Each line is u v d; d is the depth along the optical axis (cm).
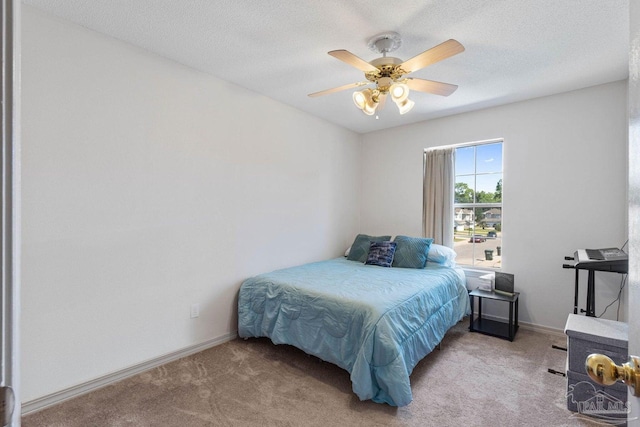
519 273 340
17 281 51
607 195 293
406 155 429
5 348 49
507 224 347
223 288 294
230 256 300
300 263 379
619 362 185
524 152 336
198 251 274
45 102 194
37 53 191
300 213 378
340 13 195
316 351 237
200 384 224
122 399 205
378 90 224
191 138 269
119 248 227
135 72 234
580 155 306
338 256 439
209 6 189
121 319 228
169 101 254
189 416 190
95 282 216
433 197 402
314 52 243
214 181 286
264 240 333
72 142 205
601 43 224
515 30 210
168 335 255
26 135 188
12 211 50
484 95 321
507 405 202
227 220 297
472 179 384
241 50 240
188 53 245
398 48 233
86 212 211
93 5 188
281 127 351
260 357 266
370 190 467
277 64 262
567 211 313
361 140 479
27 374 190
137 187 236
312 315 245
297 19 202
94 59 214
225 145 295
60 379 201
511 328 304
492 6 186
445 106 354
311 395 212
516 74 274
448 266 357
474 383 228
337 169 435
